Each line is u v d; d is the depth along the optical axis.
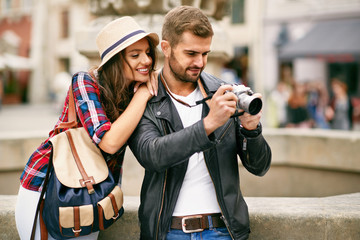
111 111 1.61
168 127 1.54
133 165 3.44
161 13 3.35
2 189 3.81
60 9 27.39
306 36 14.66
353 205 2.01
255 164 1.57
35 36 27.69
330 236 1.87
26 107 23.47
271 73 16.09
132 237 1.98
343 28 14.30
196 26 1.44
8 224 2.01
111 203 1.53
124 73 1.63
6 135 3.88
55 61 28.03
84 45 3.31
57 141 1.57
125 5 3.36
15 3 28.67
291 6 15.55
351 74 13.92
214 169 1.52
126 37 1.57
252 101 1.37
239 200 1.58
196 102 1.50
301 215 1.89
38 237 1.62
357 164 3.67
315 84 12.14
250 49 18.09
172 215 1.53
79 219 1.48
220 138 1.53
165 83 1.60
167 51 1.55
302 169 3.97
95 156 1.58
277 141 3.95
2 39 27.20
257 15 17.14
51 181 1.55
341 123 9.40
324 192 3.90
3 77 26.80
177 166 1.51
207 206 1.54
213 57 3.38
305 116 10.01
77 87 1.59
